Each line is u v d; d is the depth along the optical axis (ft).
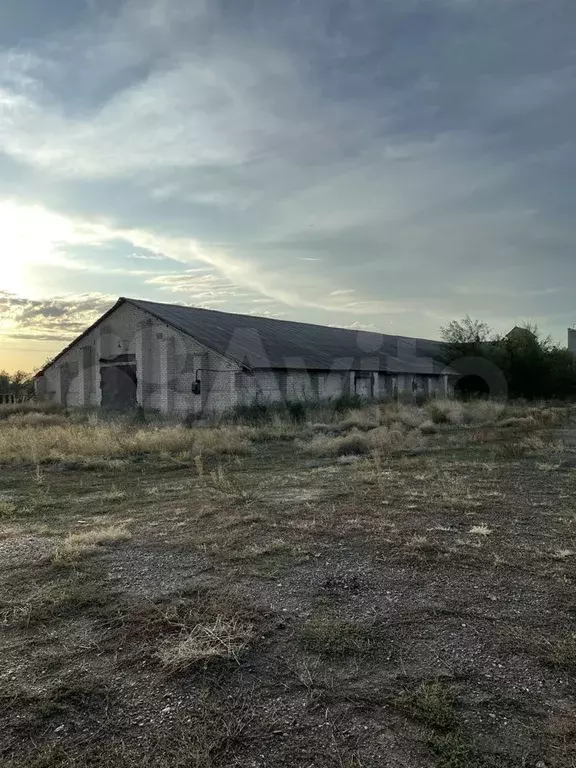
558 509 20.45
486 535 17.02
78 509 22.26
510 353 108.47
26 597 12.81
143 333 89.35
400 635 10.66
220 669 9.51
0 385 117.29
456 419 59.57
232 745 7.59
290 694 8.76
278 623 11.19
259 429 52.54
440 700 8.48
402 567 14.38
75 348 100.01
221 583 13.39
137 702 8.65
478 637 10.55
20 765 7.29
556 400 105.19
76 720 8.24
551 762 7.16
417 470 29.40
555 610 11.72
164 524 19.17
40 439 42.37
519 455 34.76
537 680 9.07
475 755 7.30
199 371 81.66
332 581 13.46
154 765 7.24
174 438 41.93
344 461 33.63
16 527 19.31
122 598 12.61
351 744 7.57
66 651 10.30
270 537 17.15
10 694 8.93
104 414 74.69
